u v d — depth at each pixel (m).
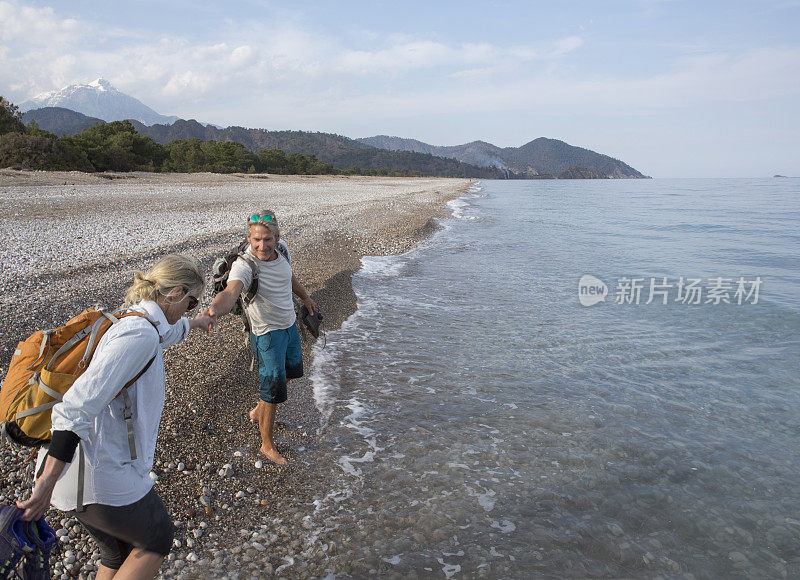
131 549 2.37
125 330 2.04
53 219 15.23
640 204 44.22
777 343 7.45
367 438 4.64
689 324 8.40
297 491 3.83
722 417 5.16
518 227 23.42
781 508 3.76
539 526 3.54
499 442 4.61
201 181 43.59
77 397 1.89
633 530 3.52
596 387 5.83
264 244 3.65
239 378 5.29
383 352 6.83
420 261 13.99
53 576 2.84
